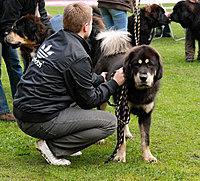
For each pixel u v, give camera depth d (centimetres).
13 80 434
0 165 273
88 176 250
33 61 264
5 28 381
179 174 259
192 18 700
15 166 270
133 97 285
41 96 250
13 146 323
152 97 285
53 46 260
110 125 272
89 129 268
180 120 400
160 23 659
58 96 254
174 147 321
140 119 297
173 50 853
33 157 296
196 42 953
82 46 263
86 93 256
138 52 272
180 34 1092
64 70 250
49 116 253
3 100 403
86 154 308
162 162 287
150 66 269
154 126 382
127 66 274
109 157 301
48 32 430
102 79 307
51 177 249
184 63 714
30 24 404
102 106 374
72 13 261
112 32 362
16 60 426
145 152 292
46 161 282
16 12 376
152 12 645
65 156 299
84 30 270
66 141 269
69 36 262
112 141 350
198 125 381
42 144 271
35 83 251
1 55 399
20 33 401
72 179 245
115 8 458
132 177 253
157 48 881
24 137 352
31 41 412
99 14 581
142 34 656
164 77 607
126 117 292
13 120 407
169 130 369
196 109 437
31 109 249
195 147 317
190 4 705
